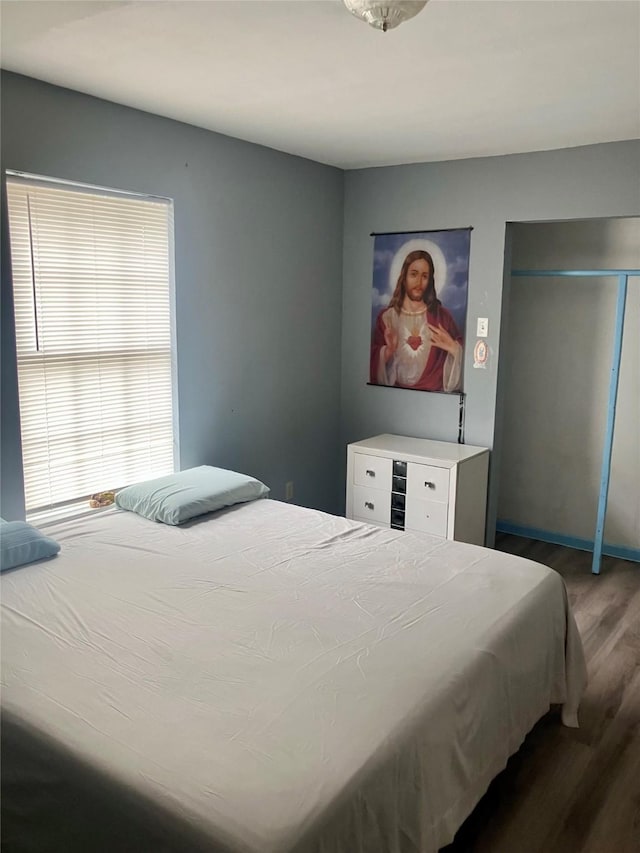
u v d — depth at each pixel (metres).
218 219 3.60
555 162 3.69
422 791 1.70
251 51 2.30
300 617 2.22
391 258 4.33
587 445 4.45
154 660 1.95
